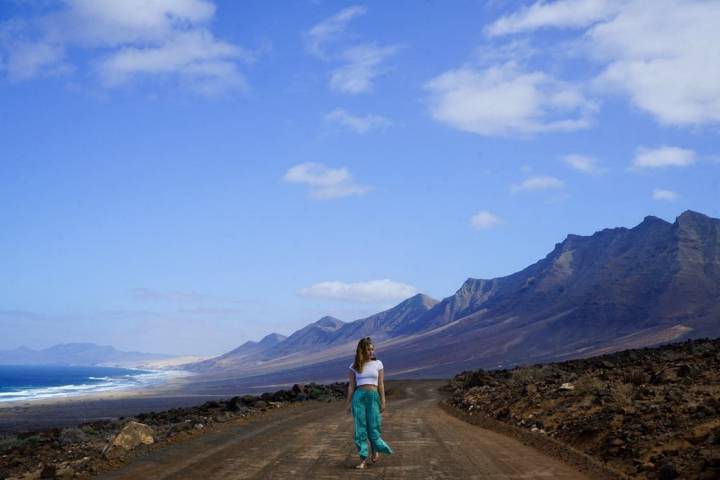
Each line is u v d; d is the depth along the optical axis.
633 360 31.31
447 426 20.02
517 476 10.92
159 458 12.85
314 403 33.19
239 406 28.23
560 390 23.25
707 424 12.33
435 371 198.25
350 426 19.34
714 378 18.62
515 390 29.30
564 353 184.50
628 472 11.11
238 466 11.80
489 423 21.33
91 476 11.27
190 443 15.10
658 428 13.16
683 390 17.20
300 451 13.73
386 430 18.33
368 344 12.22
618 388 18.64
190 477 10.76
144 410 71.88
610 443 13.02
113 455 13.49
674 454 11.25
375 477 10.78
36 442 19.00
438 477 10.81
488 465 12.01
